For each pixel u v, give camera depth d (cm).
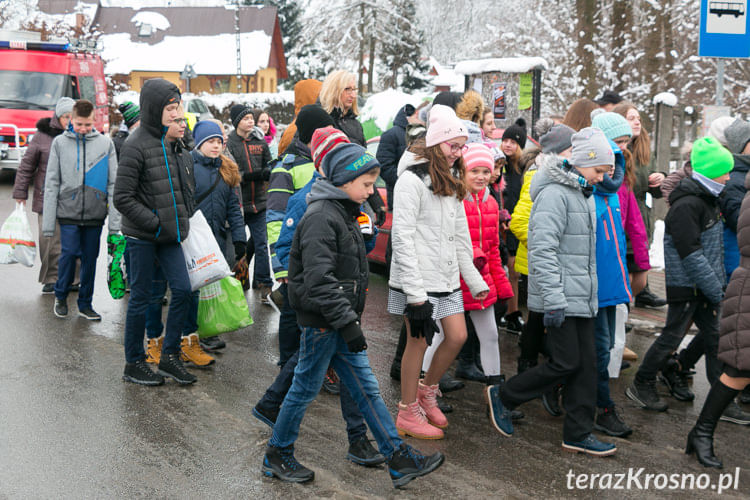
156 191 520
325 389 539
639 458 444
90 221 697
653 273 912
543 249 433
